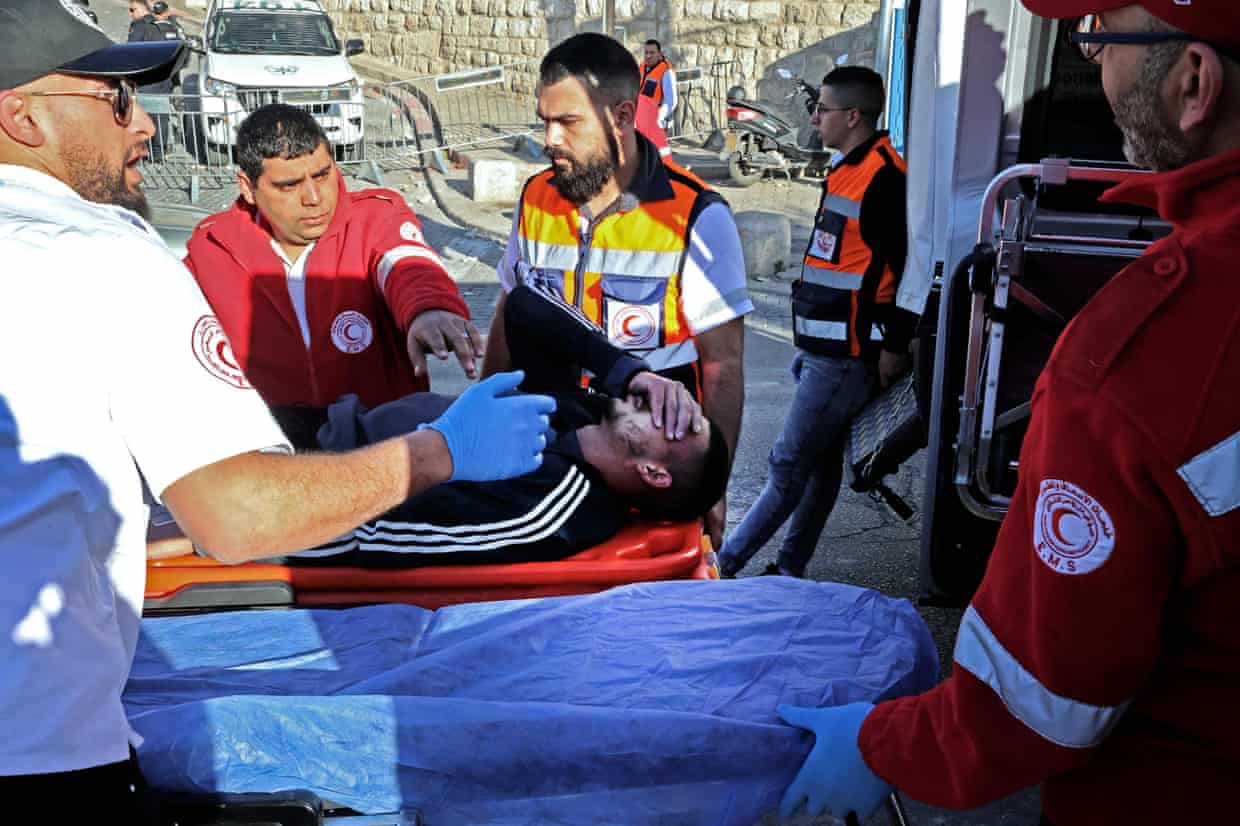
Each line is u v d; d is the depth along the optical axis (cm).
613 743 165
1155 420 112
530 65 1562
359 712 168
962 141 291
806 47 1353
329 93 1097
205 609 220
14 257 131
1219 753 122
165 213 579
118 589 143
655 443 226
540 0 1531
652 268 270
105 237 136
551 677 183
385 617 206
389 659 193
